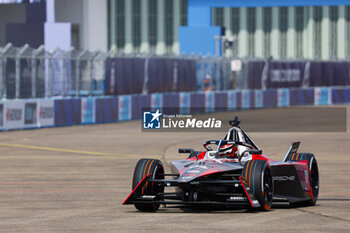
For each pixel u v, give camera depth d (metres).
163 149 67.75
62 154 63.22
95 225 28.81
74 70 96.00
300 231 26.94
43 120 90.31
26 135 81.06
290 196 34.25
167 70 114.06
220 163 32.03
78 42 163.38
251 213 31.75
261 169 30.89
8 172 50.41
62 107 93.06
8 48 84.50
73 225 28.92
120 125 96.88
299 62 147.12
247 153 33.56
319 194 39.88
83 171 51.16
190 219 30.00
